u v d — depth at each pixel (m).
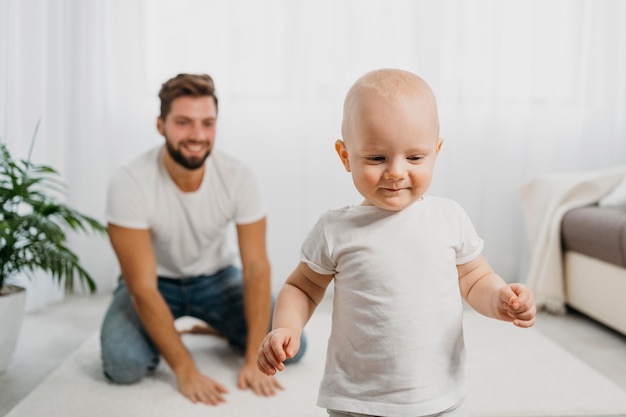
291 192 3.00
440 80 2.98
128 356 1.81
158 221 1.88
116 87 2.89
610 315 2.29
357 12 2.93
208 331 2.30
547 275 2.59
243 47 2.93
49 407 1.66
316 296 1.08
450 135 3.03
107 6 2.85
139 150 2.93
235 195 1.93
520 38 3.05
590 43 3.07
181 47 2.89
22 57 2.63
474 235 1.04
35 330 2.39
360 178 0.95
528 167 3.09
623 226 2.15
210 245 1.99
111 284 2.96
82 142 2.87
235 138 2.97
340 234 1.01
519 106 3.08
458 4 2.98
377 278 0.97
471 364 2.00
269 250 3.02
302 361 2.02
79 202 2.89
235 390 1.78
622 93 3.09
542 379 1.87
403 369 0.95
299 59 2.94
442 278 0.98
